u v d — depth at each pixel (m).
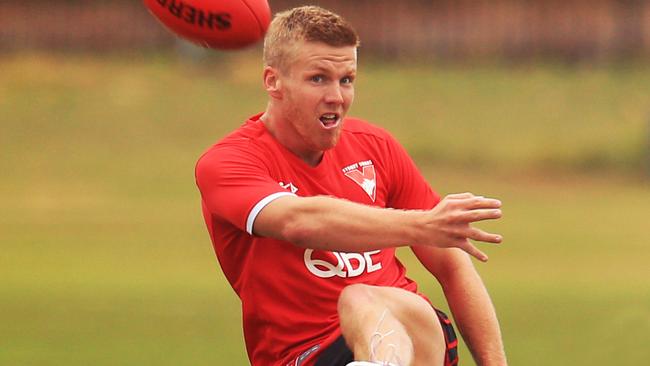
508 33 164.12
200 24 19.56
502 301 55.28
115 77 141.75
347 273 19.33
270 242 19.28
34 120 123.69
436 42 164.12
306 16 18.77
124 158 112.94
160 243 75.38
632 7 161.50
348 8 166.50
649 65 152.62
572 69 153.50
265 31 19.72
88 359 41.75
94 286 59.81
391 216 17.28
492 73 148.62
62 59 152.88
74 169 108.38
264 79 19.36
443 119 127.19
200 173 19.14
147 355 42.53
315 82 18.62
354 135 20.33
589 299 55.81
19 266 66.31
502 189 102.56
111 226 82.75
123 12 163.75
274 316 19.41
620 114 128.62
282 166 19.36
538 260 68.94
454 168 110.69
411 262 67.38
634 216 89.38
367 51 162.75
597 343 45.06
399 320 17.75
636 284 60.66
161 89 136.38
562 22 163.38
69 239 76.94
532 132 123.06
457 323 20.23
